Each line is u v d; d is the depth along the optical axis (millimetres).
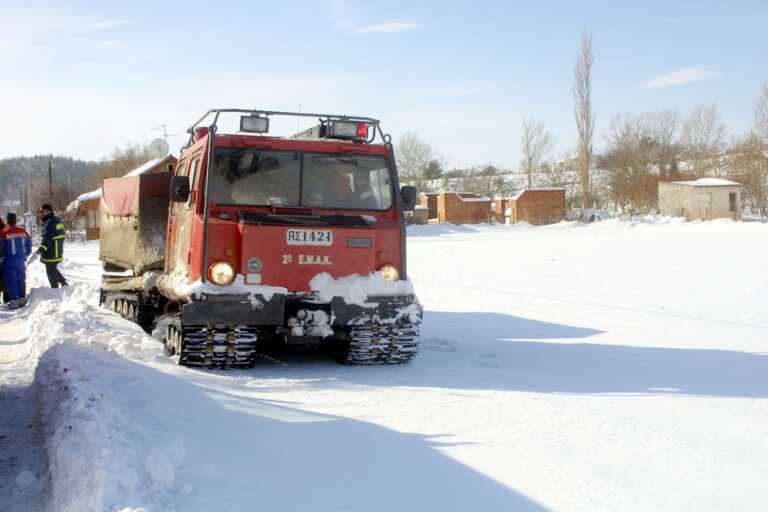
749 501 3965
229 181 8078
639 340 10062
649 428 5453
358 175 8578
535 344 9812
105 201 13227
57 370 6590
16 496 4258
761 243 28828
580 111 71375
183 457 4309
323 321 7793
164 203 10766
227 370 7789
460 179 116000
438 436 5184
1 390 7164
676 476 4371
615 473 4418
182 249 8586
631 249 28547
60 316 10258
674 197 63469
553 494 4066
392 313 7977
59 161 196250
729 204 62375
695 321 11805
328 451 4766
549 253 28328
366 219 8188
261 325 7727
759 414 5898
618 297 15148
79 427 4523
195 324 7438
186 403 5438
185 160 9453
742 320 11844
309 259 7789
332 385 6996
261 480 4188
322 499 3951
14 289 15609
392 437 5133
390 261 8141
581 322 11914
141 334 9211
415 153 95312
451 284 18469
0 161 190125
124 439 4328
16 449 5199
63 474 4086
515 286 17797
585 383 7180
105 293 12930
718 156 87500
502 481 4270
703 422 5637
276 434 5039
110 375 6082
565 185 101562
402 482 4242
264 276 7652
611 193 79000
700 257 23531
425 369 7977
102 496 3557
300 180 8352
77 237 64688
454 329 11297
